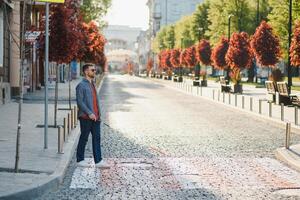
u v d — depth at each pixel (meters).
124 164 11.71
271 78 43.38
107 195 8.77
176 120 22.39
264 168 11.34
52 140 14.52
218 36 67.25
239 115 25.25
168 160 12.27
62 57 18.84
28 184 8.88
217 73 104.75
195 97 40.09
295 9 42.34
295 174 10.70
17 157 9.98
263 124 21.14
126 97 39.66
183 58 85.06
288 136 13.61
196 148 14.24
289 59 33.72
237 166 11.55
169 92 48.25
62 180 9.90
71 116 16.91
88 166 11.41
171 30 113.81
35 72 43.53
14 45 33.00
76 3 21.34
